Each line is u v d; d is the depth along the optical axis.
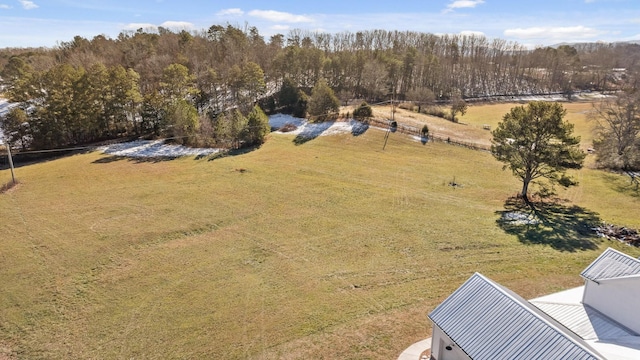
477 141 49.28
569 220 27.45
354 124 53.22
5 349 16.02
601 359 9.70
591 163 41.56
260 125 47.69
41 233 26.33
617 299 13.85
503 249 23.39
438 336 13.66
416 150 45.69
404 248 23.81
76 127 49.62
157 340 16.36
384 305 18.30
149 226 27.19
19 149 48.22
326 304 18.48
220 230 26.64
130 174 38.78
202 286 20.19
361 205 30.72
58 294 19.70
